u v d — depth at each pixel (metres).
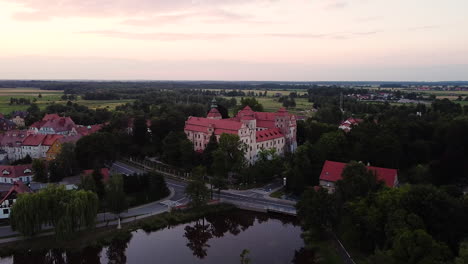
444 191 87.38
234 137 152.88
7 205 110.31
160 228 113.56
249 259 92.88
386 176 119.00
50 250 96.81
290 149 195.62
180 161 170.88
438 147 151.88
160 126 194.62
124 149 188.38
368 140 146.25
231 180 152.75
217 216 123.81
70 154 150.62
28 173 146.62
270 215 123.50
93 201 102.44
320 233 101.62
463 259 62.38
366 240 89.06
